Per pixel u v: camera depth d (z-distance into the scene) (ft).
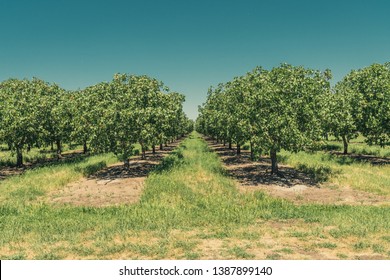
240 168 90.17
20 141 96.37
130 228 39.83
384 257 30.58
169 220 42.63
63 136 112.57
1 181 75.51
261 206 49.73
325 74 71.82
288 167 88.48
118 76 80.28
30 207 50.96
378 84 88.48
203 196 55.72
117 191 62.85
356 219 42.01
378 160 98.89
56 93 123.65
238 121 72.90
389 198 55.11
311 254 31.63
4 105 89.20
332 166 85.81
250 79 84.17
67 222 42.68
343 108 84.28
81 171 81.20
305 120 67.41
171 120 84.38
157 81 83.20
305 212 46.16
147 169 87.86
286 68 72.84
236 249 32.71
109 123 71.87
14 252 33.30
